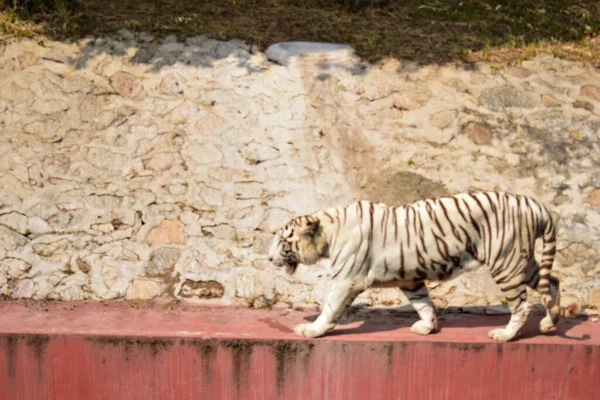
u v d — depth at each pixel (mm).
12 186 10867
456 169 11266
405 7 14398
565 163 11422
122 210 10703
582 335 9047
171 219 10641
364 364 8602
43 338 8641
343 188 11008
